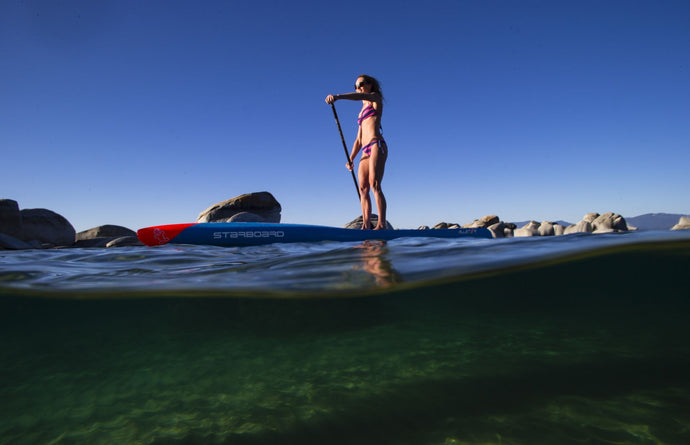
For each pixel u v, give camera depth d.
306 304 1.93
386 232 4.90
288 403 1.19
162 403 1.22
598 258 2.18
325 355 1.57
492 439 0.94
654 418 1.01
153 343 1.73
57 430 1.06
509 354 1.54
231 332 1.85
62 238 11.62
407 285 1.86
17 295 1.82
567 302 2.32
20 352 1.65
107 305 1.87
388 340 1.73
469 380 1.30
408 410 1.11
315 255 2.85
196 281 1.95
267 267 2.36
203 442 0.99
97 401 1.24
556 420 1.02
